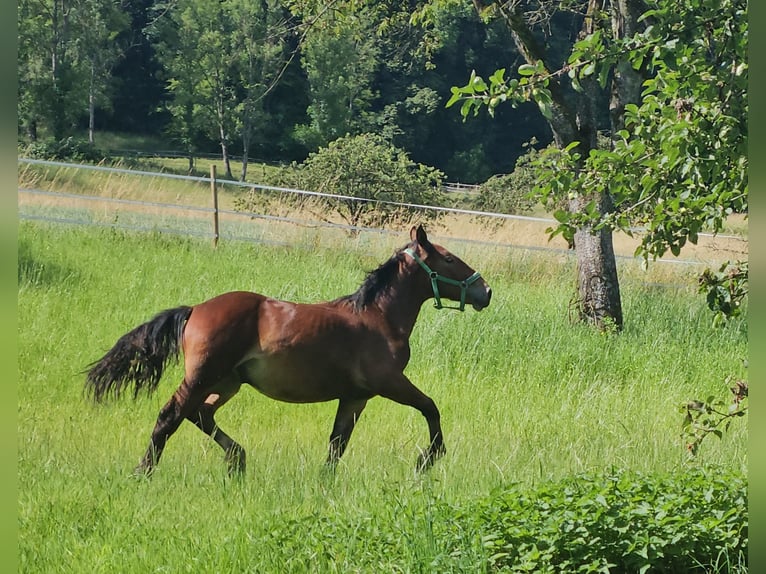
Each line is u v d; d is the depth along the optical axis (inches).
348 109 2635.3
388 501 273.4
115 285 599.2
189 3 2591.0
